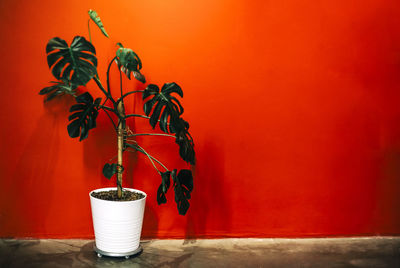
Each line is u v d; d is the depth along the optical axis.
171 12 3.04
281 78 3.16
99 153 3.09
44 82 2.99
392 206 3.31
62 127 3.04
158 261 2.81
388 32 3.19
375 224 3.32
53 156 3.05
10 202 3.04
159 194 2.83
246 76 3.13
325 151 3.24
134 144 3.12
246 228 3.25
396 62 3.22
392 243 3.22
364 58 3.20
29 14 2.94
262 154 3.21
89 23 2.97
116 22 3.00
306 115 3.20
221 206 3.22
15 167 3.03
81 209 3.11
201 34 3.07
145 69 3.06
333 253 3.03
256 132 3.19
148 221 3.18
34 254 2.83
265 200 3.24
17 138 3.01
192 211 3.21
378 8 3.17
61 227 3.10
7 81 2.96
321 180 3.26
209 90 3.12
